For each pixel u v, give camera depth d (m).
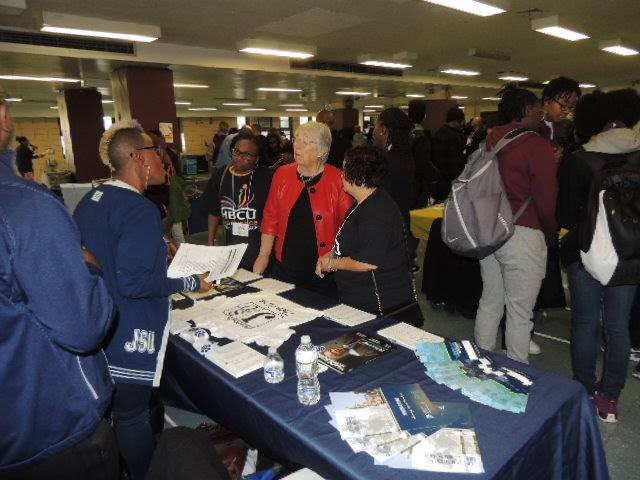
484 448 0.96
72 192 4.43
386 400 1.13
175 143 7.58
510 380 1.19
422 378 1.24
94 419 1.00
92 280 0.92
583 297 1.89
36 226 0.84
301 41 6.84
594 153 1.74
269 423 1.11
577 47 8.00
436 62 9.40
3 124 0.90
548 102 2.14
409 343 1.44
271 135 5.79
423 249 4.98
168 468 0.84
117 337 1.38
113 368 1.40
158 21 5.38
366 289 1.76
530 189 1.87
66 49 5.98
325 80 10.10
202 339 1.50
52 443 0.95
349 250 1.78
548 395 1.13
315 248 2.16
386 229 1.68
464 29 6.31
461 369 1.26
